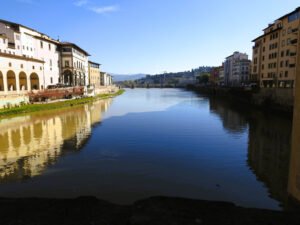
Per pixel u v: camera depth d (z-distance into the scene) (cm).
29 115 4628
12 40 6172
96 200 830
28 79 6000
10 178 1691
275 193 1491
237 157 2198
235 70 13600
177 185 1600
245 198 1434
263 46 7650
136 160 2092
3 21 6209
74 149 2419
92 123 3950
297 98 1007
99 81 15125
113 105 7162
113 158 2141
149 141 2762
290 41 6003
